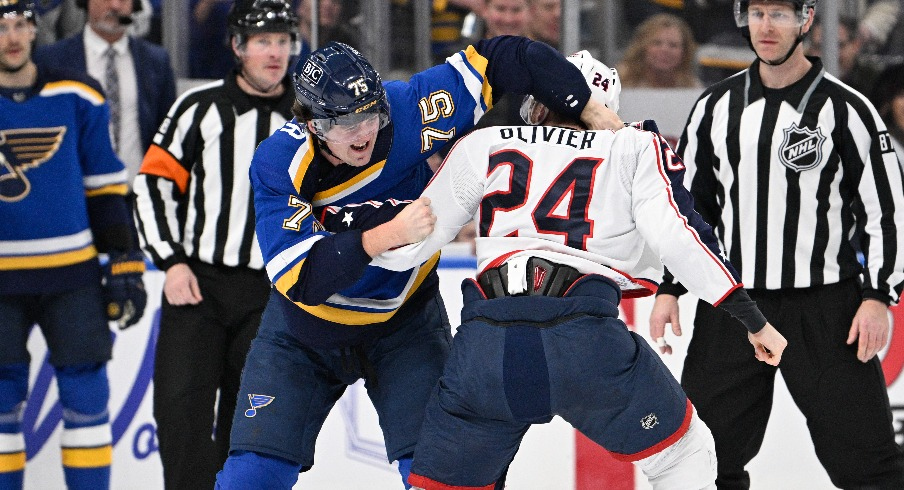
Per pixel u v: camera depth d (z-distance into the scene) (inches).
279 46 535.2
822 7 766.5
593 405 361.7
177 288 541.6
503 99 765.9
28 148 573.9
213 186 548.1
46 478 626.2
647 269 393.1
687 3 824.3
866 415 485.1
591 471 627.5
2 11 552.7
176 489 536.4
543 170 376.2
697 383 503.2
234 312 550.0
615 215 371.9
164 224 547.8
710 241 365.4
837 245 487.8
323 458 628.7
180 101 549.3
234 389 564.4
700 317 505.7
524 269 366.3
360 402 628.7
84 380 593.3
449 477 374.0
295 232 365.1
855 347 486.0
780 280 488.1
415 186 408.8
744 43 832.9
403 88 389.7
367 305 396.8
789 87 486.6
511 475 629.3
